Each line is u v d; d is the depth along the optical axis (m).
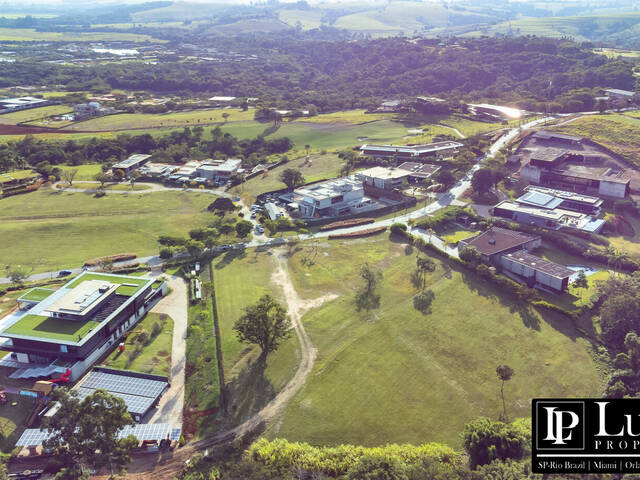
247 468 92.69
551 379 120.12
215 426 107.56
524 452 93.75
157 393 114.81
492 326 139.00
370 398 114.62
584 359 126.81
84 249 188.62
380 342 132.62
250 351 129.25
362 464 88.44
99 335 128.88
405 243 188.62
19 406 112.12
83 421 88.62
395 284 160.25
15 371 122.56
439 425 107.88
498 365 124.62
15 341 124.12
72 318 129.50
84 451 89.12
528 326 138.50
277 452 97.00
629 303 133.38
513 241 176.62
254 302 150.12
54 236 197.12
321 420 108.62
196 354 128.38
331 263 174.38
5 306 148.88
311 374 121.19
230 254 183.38
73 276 166.38
